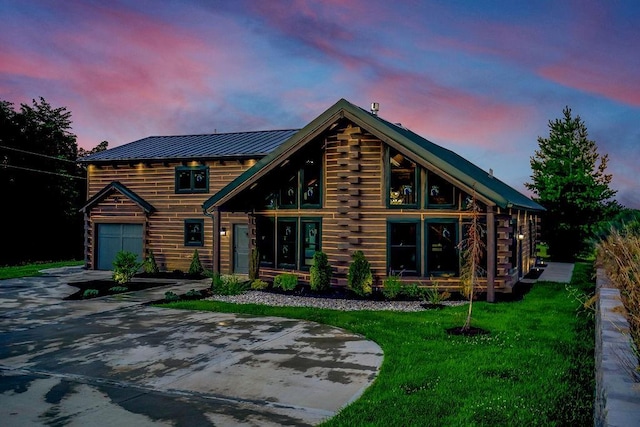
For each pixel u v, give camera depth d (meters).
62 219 34.66
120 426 5.51
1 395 6.54
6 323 11.34
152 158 22.50
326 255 15.62
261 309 12.82
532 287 17.12
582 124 36.34
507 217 14.88
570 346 8.40
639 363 4.74
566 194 31.28
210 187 21.95
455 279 14.91
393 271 15.32
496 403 5.88
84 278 20.44
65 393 6.61
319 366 7.74
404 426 5.29
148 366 7.82
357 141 15.53
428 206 15.09
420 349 8.45
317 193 16.61
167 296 14.69
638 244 9.38
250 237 17.94
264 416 5.76
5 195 31.94
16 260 32.06
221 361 8.07
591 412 5.58
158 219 22.89
